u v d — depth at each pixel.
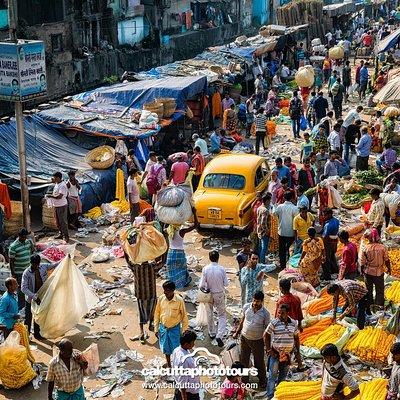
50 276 12.65
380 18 66.44
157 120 22.95
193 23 49.75
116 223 18.78
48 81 32.59
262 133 25.45
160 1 43.44
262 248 15.29
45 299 12.39
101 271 15.81
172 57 45.53
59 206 17.22
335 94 29.11
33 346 12.51
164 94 24.50
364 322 12.33
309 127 28.97
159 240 12.53
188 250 16.92
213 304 12.31
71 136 22.38
